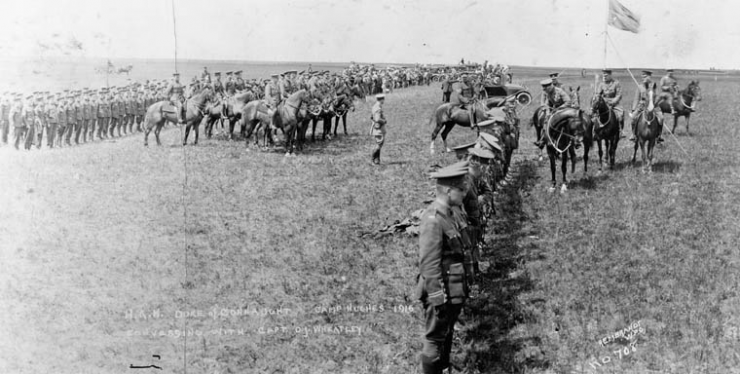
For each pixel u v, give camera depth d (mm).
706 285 8453
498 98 19234
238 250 9992
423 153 18375
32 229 10836
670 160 15961
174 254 9695
